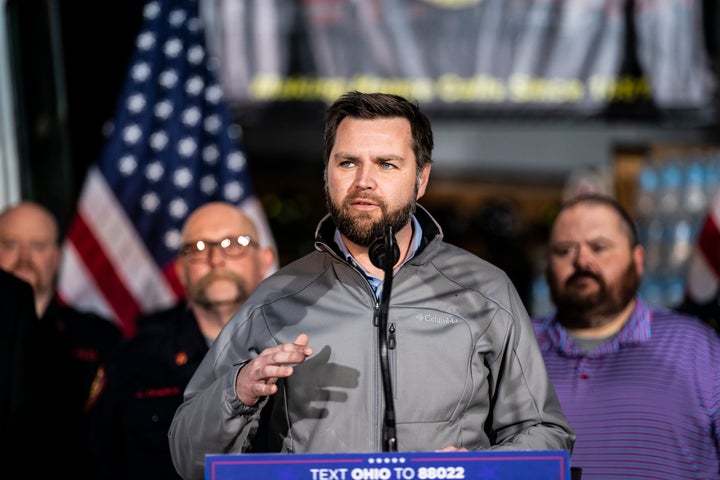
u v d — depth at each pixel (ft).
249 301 12.91
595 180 36.58
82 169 30.58
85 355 20.84
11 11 26.73
